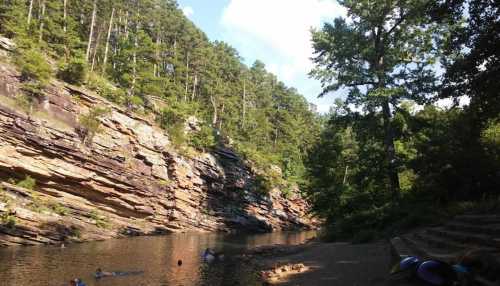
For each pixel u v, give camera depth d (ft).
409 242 52.65
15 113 110.42
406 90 98.63
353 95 103.50
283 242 136.98
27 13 200.34
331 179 145.89
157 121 186.09
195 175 181.37
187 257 85.35
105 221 124.88
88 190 126.93
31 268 64.39
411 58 103.19
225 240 136.77
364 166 113.60
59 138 119.55
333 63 109.09
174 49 262.88
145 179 148.66
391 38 105.29
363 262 54.54
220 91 279.08
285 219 237.25
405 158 103.91
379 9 101.09
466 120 79.71
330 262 58.54
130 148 149.07
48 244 92.89
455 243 40.78
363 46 105.40
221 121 282.36
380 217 89.45
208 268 71.05
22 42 138.10
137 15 243.81
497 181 75.31
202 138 198.39
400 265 36.76
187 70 263.70
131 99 173.37
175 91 243.19
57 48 175.52
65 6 210.79
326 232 116.98
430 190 86.84
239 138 273.13
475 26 59.47
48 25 182.80
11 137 108.47
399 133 103.96
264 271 60.85
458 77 62.03
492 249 32.48
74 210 115.44
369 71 102.89
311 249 84.48
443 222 66.90
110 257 79.51
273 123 335.88
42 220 97.45
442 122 99.60
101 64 219.00
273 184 242.17
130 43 209.77
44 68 124.47
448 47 64.69
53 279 57.77
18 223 90.89
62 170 117.80
